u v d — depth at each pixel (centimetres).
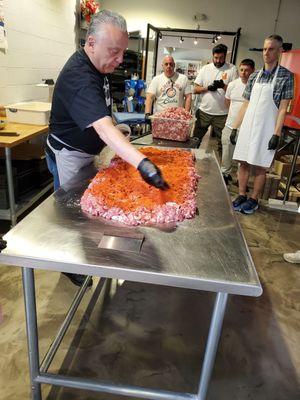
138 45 672
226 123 397
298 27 649
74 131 165
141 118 403
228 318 192
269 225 317
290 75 286
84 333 172
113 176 145
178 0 657
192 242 107
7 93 313
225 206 137
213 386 148
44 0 375
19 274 216
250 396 145
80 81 129
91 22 129
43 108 294
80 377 139
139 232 110
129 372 151
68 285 209
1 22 288
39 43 373
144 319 186
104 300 199
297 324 191
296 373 158
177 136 262
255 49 623
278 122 295
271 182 375
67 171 179
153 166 112
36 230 108
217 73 416
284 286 225
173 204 122
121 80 606
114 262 93
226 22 661
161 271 91
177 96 376
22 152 299
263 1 638
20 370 148
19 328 170
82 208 125
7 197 246
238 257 100
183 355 164
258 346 173
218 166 194
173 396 124
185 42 636
